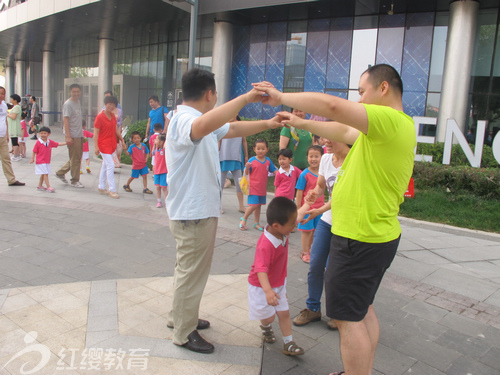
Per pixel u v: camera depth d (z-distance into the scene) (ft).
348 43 43.39
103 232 17.75
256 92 7.45
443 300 12.75
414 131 7.16
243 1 40.50
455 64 34.71
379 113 6.49
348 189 7.23
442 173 27.48
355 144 7.45
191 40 28.40
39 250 15.31
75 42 70.85
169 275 13.51
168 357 9.01
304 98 6.56
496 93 37.14
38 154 24.62
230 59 47.52
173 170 8.79
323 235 10.52
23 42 72.08
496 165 29.89
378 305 12.23
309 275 10.82
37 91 100.63
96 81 73.87
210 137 9.00
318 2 37.96
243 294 12.37
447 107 35.29
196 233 8.86
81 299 11.53
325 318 11.42
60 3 47.88
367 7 39.22
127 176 32.45
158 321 10.51
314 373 8.84
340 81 44.27
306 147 19.90
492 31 36.58
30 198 23.13
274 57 47.83
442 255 17.19
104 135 24.17
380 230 7.04
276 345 9.84
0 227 17.75
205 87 8.89
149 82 66.95
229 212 22.76
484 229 21.21
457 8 34.40
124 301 11.50
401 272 15.01
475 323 11.41
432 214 23.35
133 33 58.95
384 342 10.25
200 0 43.19
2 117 25.23
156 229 18.54
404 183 7.23
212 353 9.26
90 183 28.73
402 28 40.52
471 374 9.11
